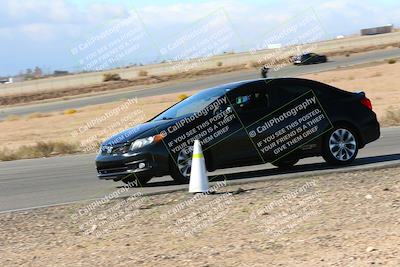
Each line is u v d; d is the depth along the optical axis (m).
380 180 11.10
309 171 13.05
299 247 7.29
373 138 13.85
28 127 40.62
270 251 7.22
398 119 24.50
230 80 71.06
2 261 7.56
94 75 115.38
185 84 74.12
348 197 9.81
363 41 133.50
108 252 7.74
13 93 94.94
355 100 13.77
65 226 9.42
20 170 18.22
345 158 13.51
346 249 7.00
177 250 7.59
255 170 14.24
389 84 47.94
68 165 18.73
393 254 6.62
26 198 12.57
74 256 7.63
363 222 8.23
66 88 91.62
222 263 6.84
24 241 8.62
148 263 7.06
